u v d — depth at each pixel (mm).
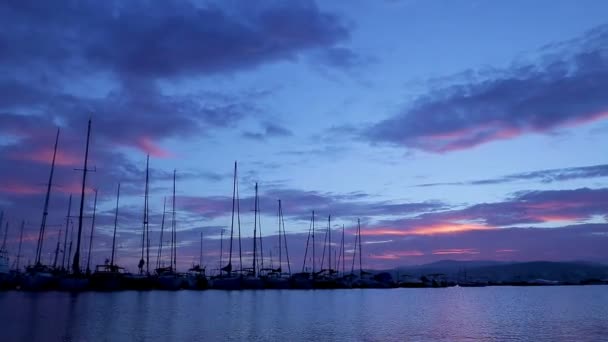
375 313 52406
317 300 74688
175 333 32812
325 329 36906
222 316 44594
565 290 149375
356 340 31766
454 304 72062
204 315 45062
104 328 33906
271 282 100188
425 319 46094
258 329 35938
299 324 39688
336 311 53906
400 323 42094
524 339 33281
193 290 87312
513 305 70125
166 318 41281
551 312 56031
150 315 43344
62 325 34781
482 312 55594
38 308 46719
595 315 51719
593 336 34750
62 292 66938
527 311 57812
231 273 93688
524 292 129875
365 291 121812
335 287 121625
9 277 70812
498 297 98188
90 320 37812
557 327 39969
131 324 36500
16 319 37625
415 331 36812
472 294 114875
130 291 76562
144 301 60438
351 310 55969
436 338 33344
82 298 61031
